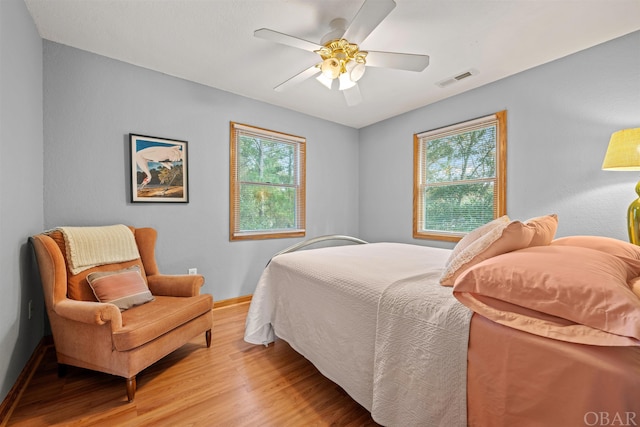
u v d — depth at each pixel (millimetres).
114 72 2318
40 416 1360
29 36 1762
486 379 903
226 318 2639
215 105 2881
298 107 3430
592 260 938
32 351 1806
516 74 2562
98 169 2248
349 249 2445
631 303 705
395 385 1137
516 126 2568
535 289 851
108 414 1374
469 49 2174
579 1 1667
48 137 2039
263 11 1765
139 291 1878
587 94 2170
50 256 1610
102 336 1502
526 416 816
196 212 2768
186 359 1906
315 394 1547
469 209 3014
